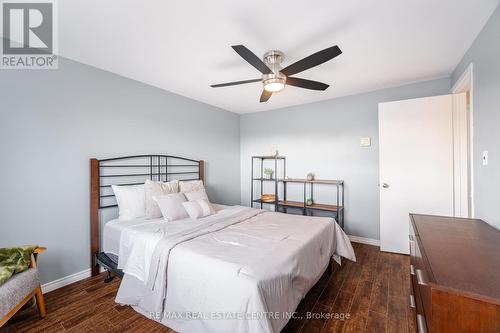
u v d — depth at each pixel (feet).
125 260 6.77
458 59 7.67
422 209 9.27
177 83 9.91
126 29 5.91
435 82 9.46
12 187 6.40
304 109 13.14
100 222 8.32
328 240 7.43
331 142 12.21
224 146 14.55
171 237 6.14
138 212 8.39
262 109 14.55
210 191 13.47
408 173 9.48
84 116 7.91
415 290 4.35
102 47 6.84
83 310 6.14
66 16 5.38
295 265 5.06
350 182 11.69
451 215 8.79
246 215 8.77
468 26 5.78
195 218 8.32
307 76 9.12
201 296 4.64
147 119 9.95
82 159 7.86
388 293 6.89
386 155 9.88
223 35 6.18
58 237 7.29
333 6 5.05
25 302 5.27
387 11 5.21
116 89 8.82
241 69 8.45
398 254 9.78
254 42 6.52
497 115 5.01
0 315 4.55
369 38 6.36
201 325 4.56
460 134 8.64
